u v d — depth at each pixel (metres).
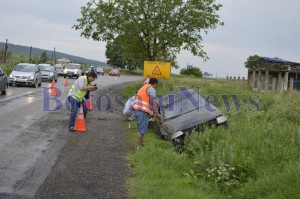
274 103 17.02
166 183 6.73
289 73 36.94
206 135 9.18
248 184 6.79
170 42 27.16
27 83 26.91
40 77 29.08
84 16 28.91
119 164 8.05
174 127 9.92
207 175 7.46
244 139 8.94
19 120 12.70
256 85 39.22
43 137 10.32
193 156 8.73
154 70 23.12
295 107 14.55
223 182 7.16
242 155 7.86
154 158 8.02
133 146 9.81
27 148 8.96
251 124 10.68
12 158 8.01
